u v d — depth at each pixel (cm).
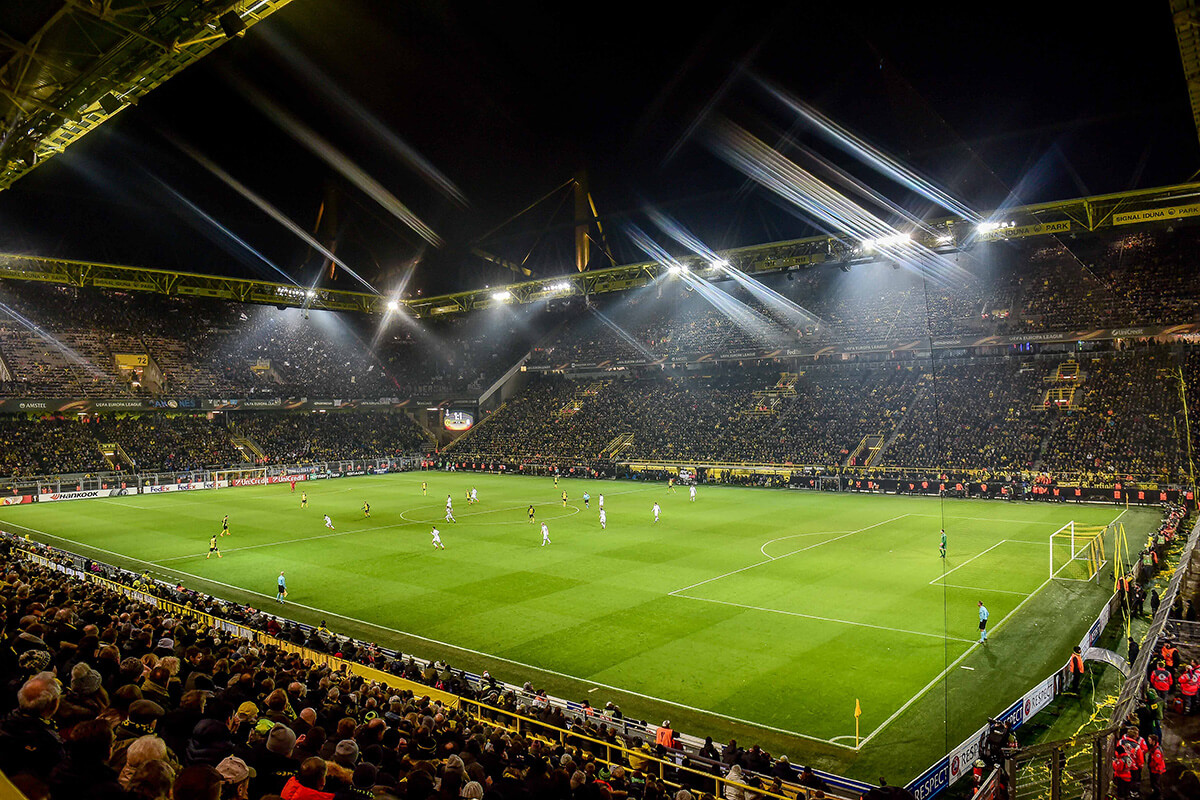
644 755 1431
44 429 7256
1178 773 1474
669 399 8712
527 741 1392
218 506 6041
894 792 1282
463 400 10219
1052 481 5359
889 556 3756
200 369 8762
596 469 8025
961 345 6419
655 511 4875
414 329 10750
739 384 8494
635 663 2327
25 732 481
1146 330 5506
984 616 2436
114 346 8306
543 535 4234
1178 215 4969
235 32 1842
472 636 2611
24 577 2280
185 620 2175
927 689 2080
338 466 8694
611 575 3447
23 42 1953
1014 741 1688
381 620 2822
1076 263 6131
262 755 683
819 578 3325
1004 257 6538
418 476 8581
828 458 6706
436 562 3797
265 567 3734
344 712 1167
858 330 7619
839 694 2061
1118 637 2477
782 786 1362
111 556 4022
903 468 6134
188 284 7712
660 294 9938
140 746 448
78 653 1000
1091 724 1870
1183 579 2744
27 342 7731
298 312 10012
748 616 2781
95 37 1942
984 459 5781
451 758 837
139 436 7788
